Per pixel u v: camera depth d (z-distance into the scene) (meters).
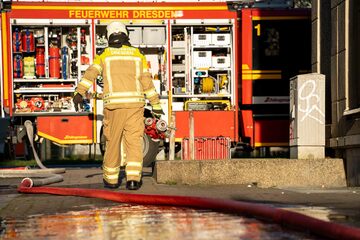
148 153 13.79
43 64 15.34
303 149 10.06
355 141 9.22
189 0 15.52
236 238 4.69
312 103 10.07
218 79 15.72
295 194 7.88
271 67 15.59
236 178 9.38
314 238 4.66
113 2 15.35
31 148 14.88
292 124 10.34
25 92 15.21
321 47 11.34
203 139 14.27
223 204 6.19
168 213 6.21
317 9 11.42
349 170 9.59
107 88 8.52
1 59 15.13
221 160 9.41
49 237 4.91
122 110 8.45
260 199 7.31
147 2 15.42
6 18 15.12
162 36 15.46
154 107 8.71
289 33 15.69
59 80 15.31
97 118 14.93
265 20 15.62
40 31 15.45
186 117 15.23
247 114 15.40
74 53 15.49
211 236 4.79
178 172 9.34
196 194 7.87
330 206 6.60
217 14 15.55
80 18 15.23
